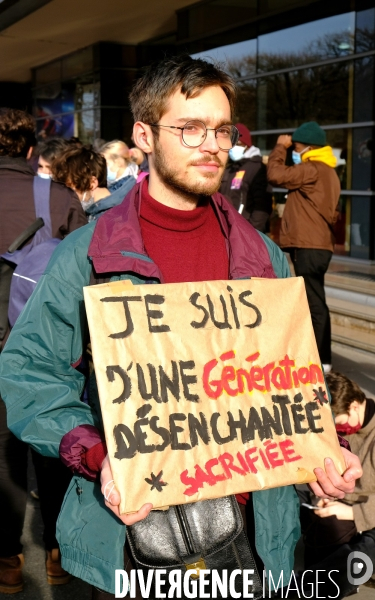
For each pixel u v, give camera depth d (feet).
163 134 5.94
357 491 10.10
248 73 36.24
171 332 5.76
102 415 5.47
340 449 6.08
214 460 5.66
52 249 9.49
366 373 18.90
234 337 5.94
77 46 51.39
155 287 5.80
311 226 19.27
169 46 47.21
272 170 19.52
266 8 34.53
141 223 6.33
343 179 31.24
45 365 6.07
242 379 5.90
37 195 10.41
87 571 5.91
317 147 19.90
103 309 5.63
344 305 23.58
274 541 6.14
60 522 6.08
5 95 68.69
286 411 5.99
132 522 5.40
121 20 42.45
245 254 6.40
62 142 15.25
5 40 49.49
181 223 6.29
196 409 5.71
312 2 31.89
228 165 24.12
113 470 5.38
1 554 10.59
